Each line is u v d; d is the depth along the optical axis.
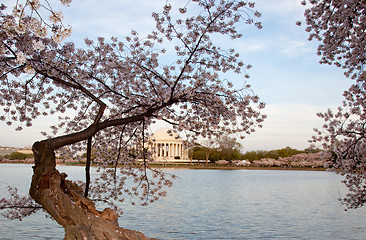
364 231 18.30
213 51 9.39
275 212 24.05
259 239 16.34
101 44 10.05
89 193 11.73
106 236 6.10
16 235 15.59
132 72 10.27
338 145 13.16
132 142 12.29
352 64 9.80
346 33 8.44
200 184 47.00
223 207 25.91
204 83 9.32
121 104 11.40
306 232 17.95
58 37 5.14
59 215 6.34
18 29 4.98
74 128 11.77
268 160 125.62
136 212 22.36
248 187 43.91
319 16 9.65
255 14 9.13
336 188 43.94
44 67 8.70
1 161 99.56
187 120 10.09
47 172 6.87
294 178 65.19
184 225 19.05
